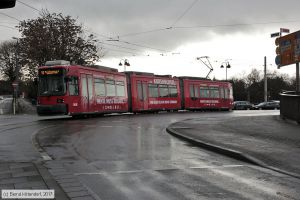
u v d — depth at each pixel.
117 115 34.97
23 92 85.81
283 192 8.10
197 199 7.52
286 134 16.95
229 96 52.06
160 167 10.63
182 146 14.74
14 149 13.21
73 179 8.65
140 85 38.31
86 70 30.64
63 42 50.75
